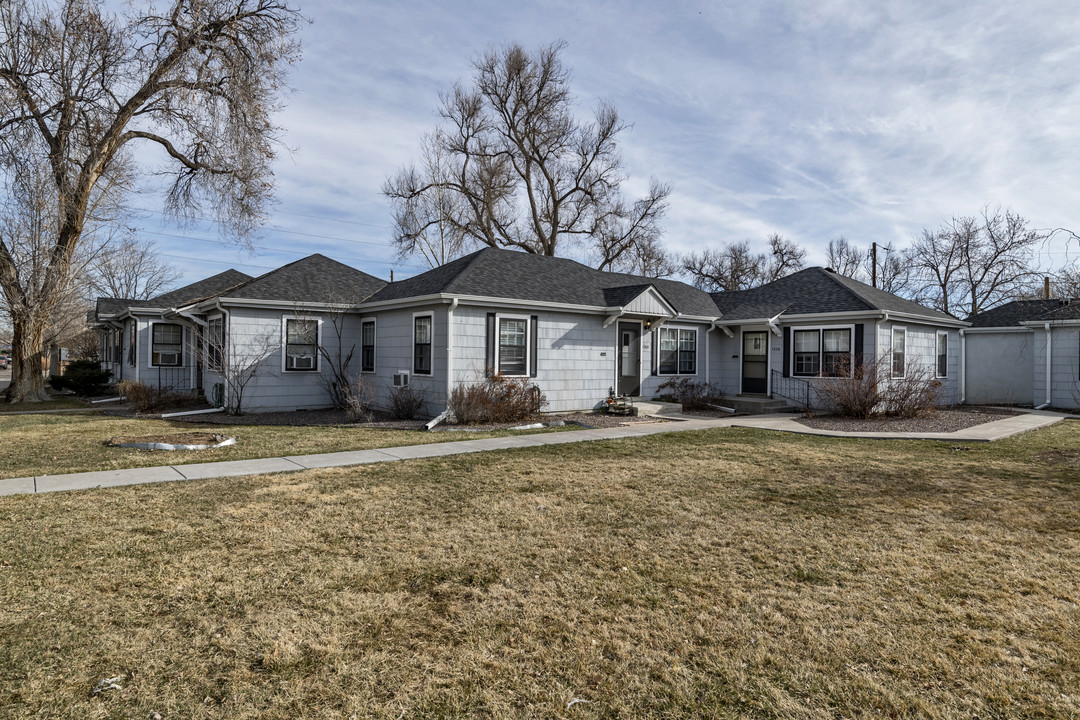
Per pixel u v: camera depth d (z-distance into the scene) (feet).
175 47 59.11
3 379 118.42
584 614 12.37
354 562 15.14
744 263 147.43
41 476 24.81
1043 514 19.67
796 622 12.01
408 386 48.26
